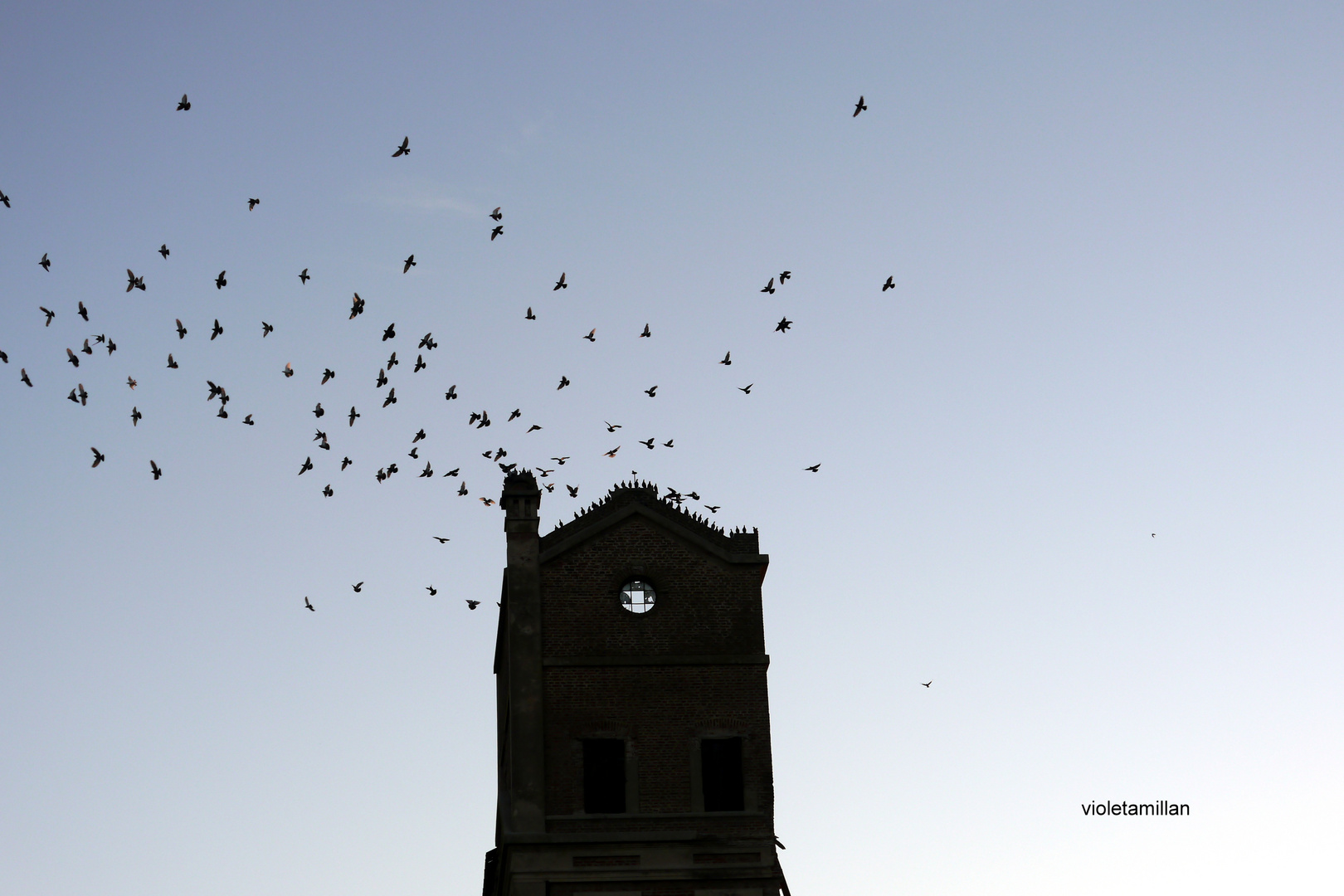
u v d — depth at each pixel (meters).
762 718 49.38
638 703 49.28
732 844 47.72
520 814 47.81
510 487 51.75
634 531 51.34
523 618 49.97
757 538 51.66
